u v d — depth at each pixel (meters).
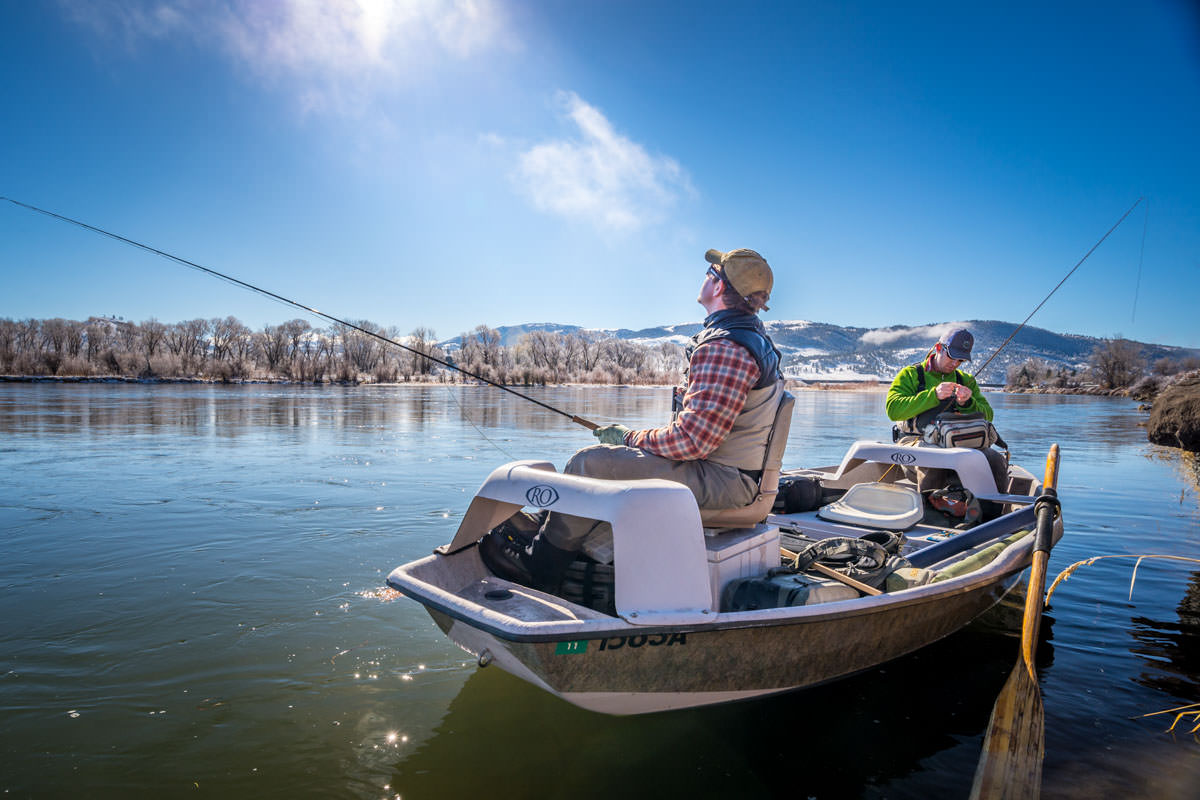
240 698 3.02
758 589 2.90
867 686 3.32
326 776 2.47
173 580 4.51
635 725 2.90
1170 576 5.16
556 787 2.46
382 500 7.09
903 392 5.77
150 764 2.52
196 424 16.09
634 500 2.55
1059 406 34.88
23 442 11.91
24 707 2.91
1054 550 5.90
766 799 2.44
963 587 3.33
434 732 2.79
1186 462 11.71
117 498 7.09
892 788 2.52
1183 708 3.14
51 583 4.44
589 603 2.81
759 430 3.03
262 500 7.05
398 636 3.68
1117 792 2.50
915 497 4.60
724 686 2.77
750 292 3.02
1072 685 3.36
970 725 2.98
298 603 4.13
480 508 3.09
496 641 2.44
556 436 14.34
